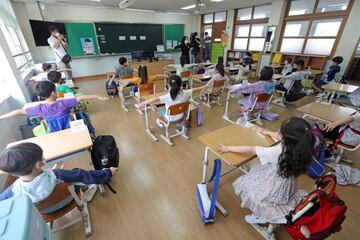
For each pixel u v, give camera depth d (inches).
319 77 200.4
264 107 121.0
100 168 70.5
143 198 70.4
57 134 63.5
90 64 286.2
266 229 57.2
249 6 267.3
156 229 58.7
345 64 195.6
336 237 55.9
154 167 88.0
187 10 315.9
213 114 149.6
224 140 58.5
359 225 59.6
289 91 157.1
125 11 290.8
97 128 127.0
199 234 57.1
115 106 167.6
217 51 338.0
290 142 38.9
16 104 115.6
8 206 28.0
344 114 81.1
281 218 45.1
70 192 48.0
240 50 299.3
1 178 68.3
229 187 74.5
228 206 66.2
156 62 264.2
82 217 59.1
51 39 183.6
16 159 35.2
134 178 80.8
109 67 303.9
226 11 307.4
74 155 57.3
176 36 356.8
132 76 182.2
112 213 64.2
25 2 217.3
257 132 62.8
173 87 89.3
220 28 326.3
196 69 242.5
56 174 44.5
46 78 128.4
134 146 105.5
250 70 239.8
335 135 77.0
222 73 153.2
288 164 40.3
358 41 183.9
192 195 71.8
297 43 234.7
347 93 121.6
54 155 52.6
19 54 183.0
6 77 109.9
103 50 288.0
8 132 93.2
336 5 193.2
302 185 75.4
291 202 48.1
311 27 217.5
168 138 108.1
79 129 66.6
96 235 57.0
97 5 260.7
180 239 55.7
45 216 45.3
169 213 64.2
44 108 73.0
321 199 37.6
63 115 77.5
